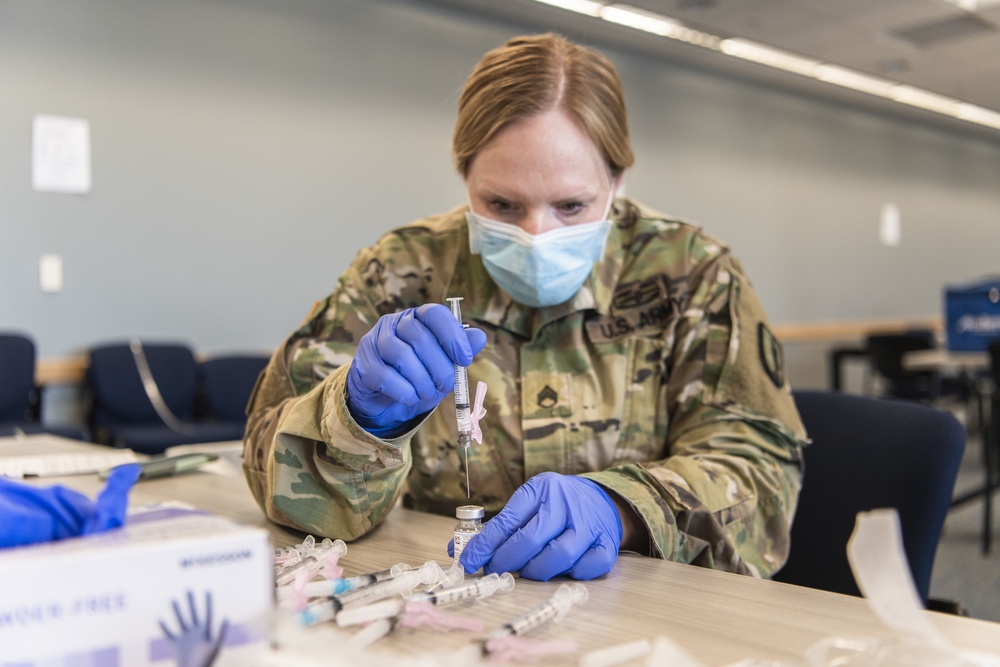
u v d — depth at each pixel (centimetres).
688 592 78
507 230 106
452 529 104
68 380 385
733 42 604
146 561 52
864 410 131
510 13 525
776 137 720
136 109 403
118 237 400
